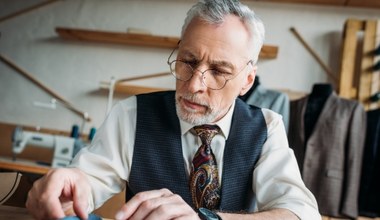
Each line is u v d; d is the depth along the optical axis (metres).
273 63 2.87
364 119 2.21
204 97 0.86
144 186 0.95
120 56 3.07
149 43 2.98
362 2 2.75
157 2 3.11
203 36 0.83
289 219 0.77
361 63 2.62
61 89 3.08
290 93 2.73
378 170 2.17
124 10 3.14
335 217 2.10
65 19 3.19
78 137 2.60
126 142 0.98
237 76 0.87
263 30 0.93
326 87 2.29
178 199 0.69
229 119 1.01
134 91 2.90
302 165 2.16
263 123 1.05
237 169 0.97
